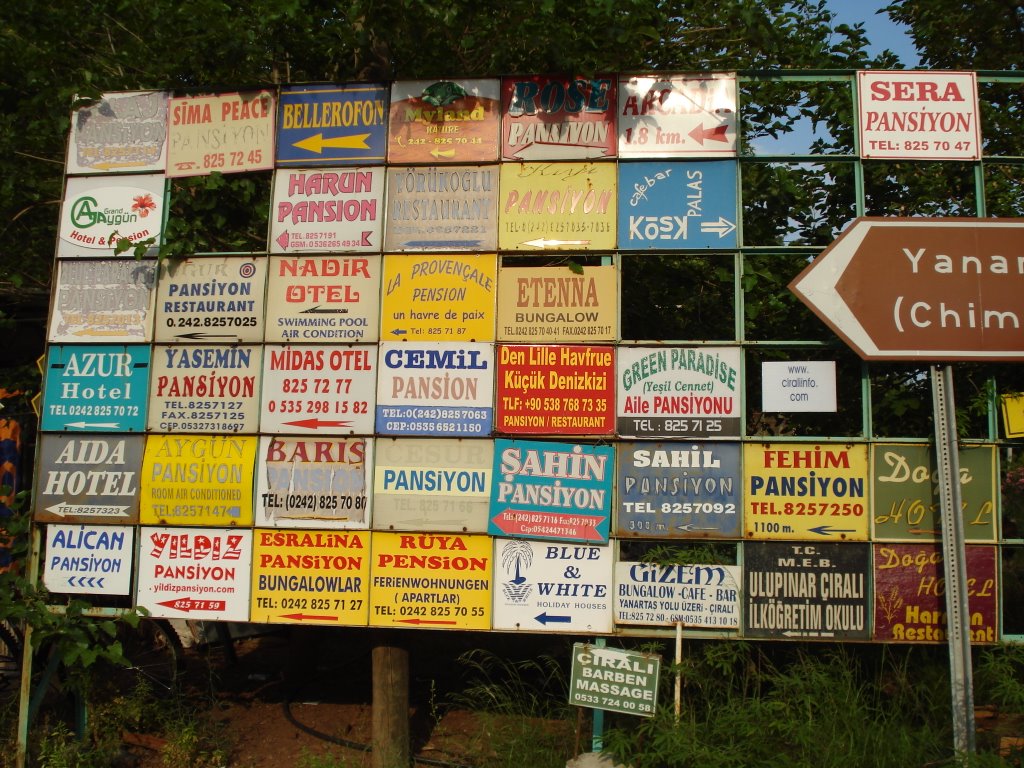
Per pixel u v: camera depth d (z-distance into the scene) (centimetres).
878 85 595
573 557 567
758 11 785
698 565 561
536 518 569
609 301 579
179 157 624
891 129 591
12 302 917
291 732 675
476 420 577
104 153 629
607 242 584
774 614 557
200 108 627
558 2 620
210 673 736
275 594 579
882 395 654
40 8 776
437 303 587
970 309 563
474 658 811
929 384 645
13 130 797
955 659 537
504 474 573
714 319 734
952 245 569
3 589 585
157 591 586
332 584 576
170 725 639
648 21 648
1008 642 552
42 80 766
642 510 565
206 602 582
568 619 563
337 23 689
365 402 584
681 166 588
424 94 605
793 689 559
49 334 612
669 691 585
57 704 668
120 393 603
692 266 720
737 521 561
